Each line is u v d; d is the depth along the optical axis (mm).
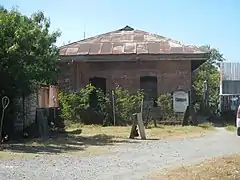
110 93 27141
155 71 28750
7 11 18828
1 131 17938
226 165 10922
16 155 13602
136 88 28828
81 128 24641
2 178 9961
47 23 21172
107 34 32719
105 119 26469
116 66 29016
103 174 10562
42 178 9992
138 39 31266
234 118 30766
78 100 26594
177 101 27469
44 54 20188
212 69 57656
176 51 28656
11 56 17406
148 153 14508
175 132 22047
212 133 21781
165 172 10602
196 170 10484
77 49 29719
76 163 12273
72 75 29250
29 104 21672
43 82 21094
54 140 18406
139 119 19578
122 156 13781
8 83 18406
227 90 41750
